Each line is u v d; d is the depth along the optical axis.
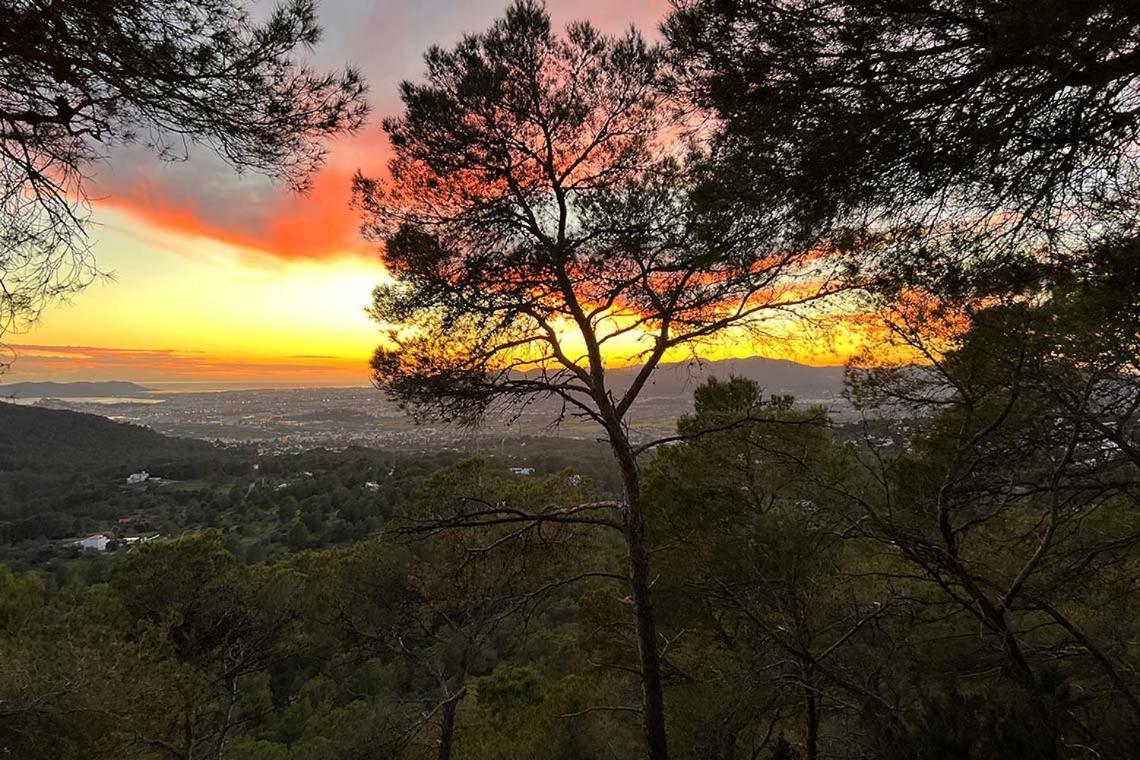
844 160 2.74
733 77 2.97
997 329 3.66
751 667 5.30
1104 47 2.04
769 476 6.80
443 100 5.13
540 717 9.23
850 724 5.28
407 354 5.63
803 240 3.73
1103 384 3.69
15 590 8.38
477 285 5.52
